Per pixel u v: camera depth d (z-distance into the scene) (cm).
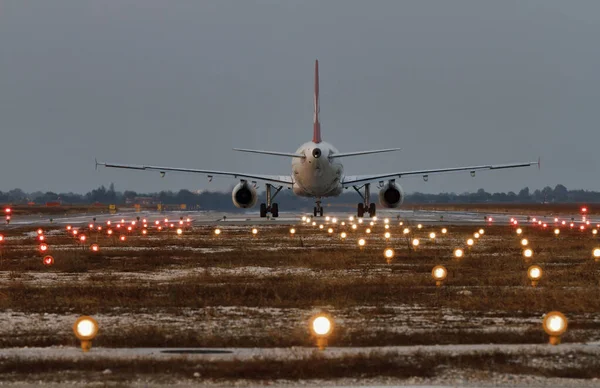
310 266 11894
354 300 8238
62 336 6244
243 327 6656
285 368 5050
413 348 5684
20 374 4919
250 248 15512
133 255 13912
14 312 7475
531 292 8819
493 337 6112
